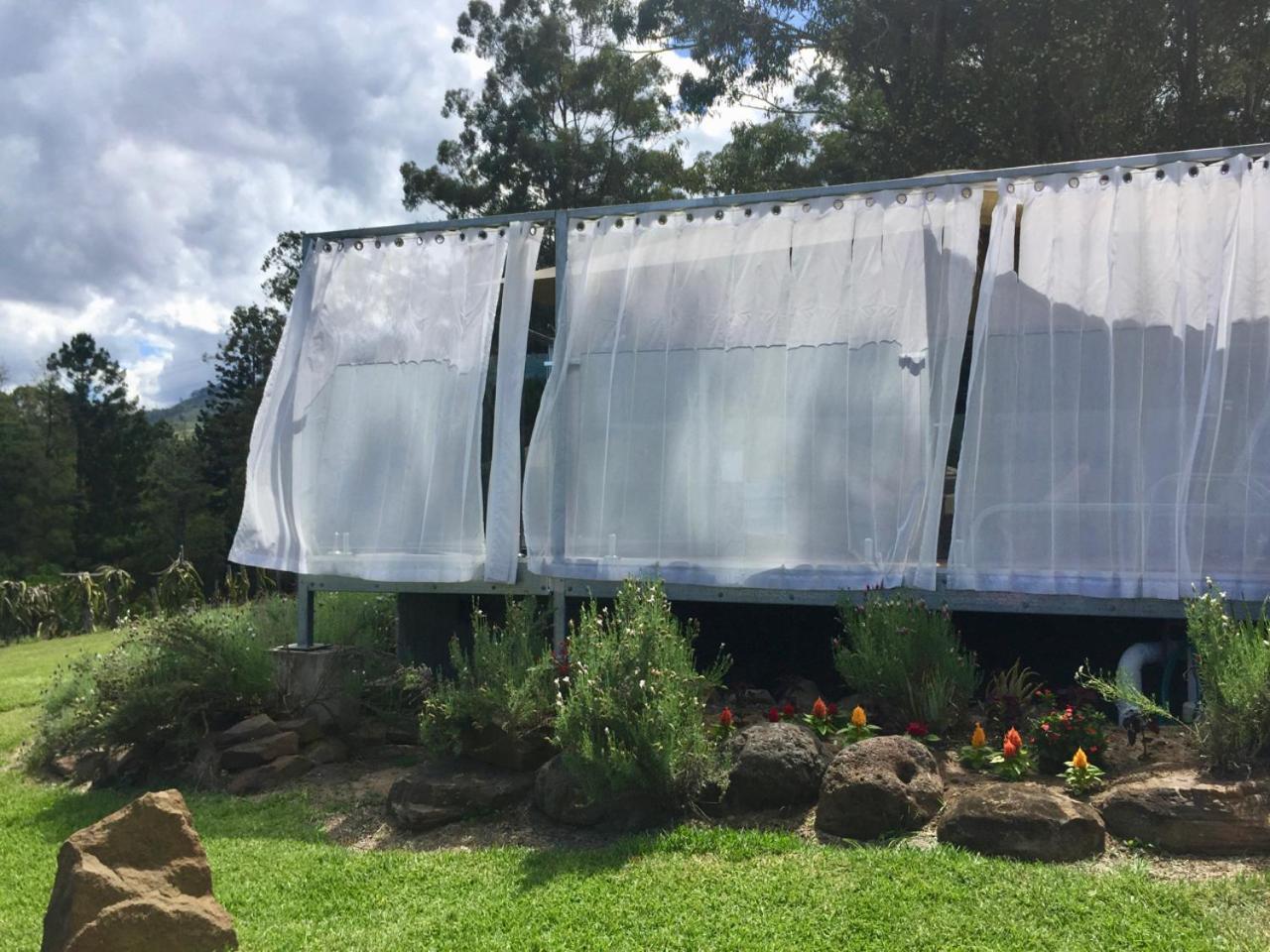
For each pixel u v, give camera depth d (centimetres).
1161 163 618
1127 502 611
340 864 530
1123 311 618
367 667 771
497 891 476
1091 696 621
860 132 2234
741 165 2494
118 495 5250
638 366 707
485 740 617
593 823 552
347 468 766
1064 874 438
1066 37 1784
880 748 521
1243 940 380
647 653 553
